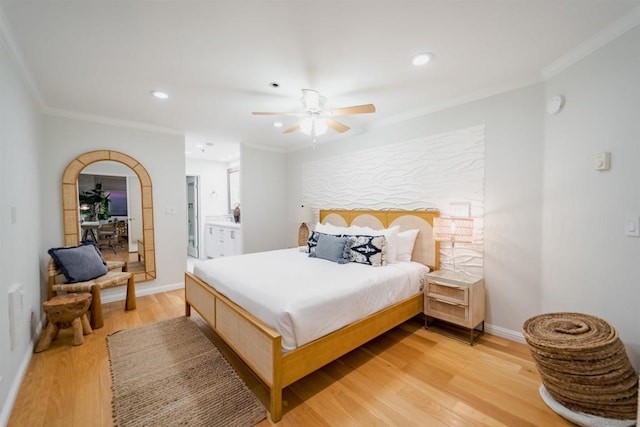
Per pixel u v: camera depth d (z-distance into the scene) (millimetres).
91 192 3318
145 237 3719
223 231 5730
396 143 3348
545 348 1583
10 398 1654
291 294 1852
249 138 4387
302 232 4453
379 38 1788
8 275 1741
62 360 2152
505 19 1608
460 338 2566
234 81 2373
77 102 2848
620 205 1748
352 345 2021
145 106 2971
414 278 2746
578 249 2008
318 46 1874
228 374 1982
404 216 3221
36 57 1977
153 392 1778
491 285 2613
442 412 1641
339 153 4117
